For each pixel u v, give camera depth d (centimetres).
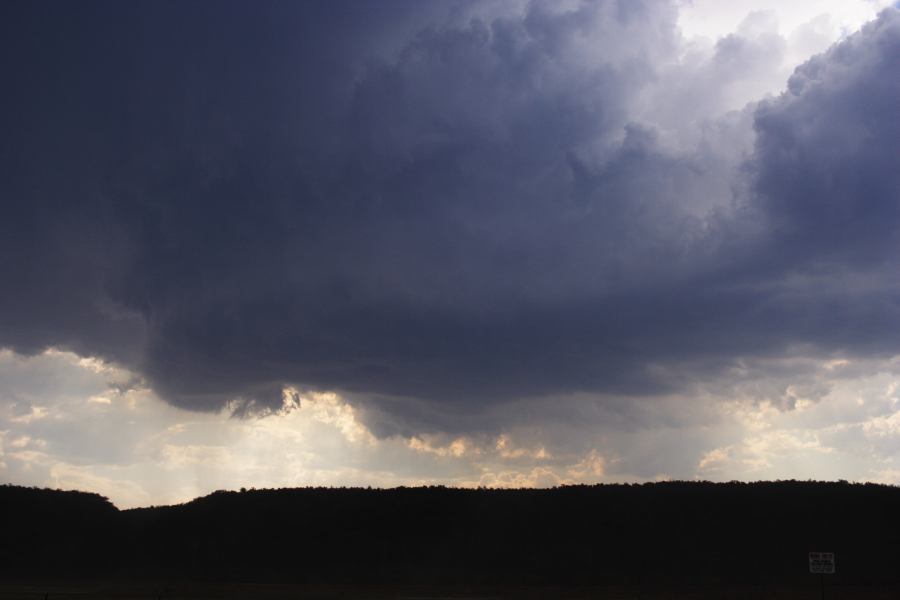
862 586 7500
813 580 7875
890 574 7956
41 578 8681
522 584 8188
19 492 11156
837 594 6750
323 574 8938
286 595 6712
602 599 6494
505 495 11031
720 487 10625
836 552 8662
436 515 10456
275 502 10981
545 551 9256
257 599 6347
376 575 8819
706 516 9775
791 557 8606
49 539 9894
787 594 6762
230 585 8112
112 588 7581
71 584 8200
